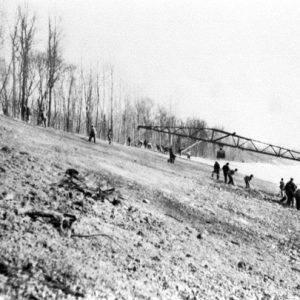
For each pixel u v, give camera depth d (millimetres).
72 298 4406
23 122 25391
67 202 8367
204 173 28625
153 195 13594
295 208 21609
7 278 4320
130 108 72375
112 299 4793
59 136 23359
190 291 6152
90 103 53000
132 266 6293
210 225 11961
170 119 74250
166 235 8945
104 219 8305
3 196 7148
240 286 7211
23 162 10648
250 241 11422
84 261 5695
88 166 14609
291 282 8508
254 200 20672
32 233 5988
